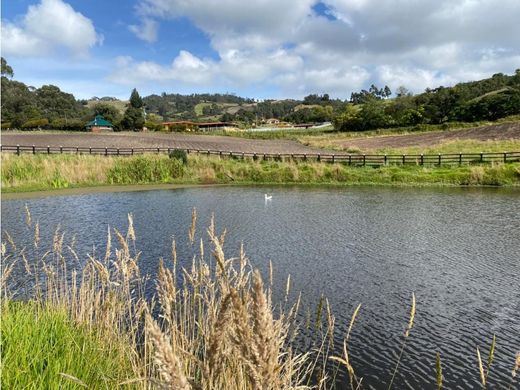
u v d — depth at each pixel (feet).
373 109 325.62
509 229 63.67
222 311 7.09
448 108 303.27
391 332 31.37
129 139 234.99
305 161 141.28
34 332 14.94
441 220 70.74
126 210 80.38
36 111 414.82
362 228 65.31
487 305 36.60
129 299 18.81
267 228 65.10
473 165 123.65
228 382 11.14
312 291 39.11
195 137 279.49
